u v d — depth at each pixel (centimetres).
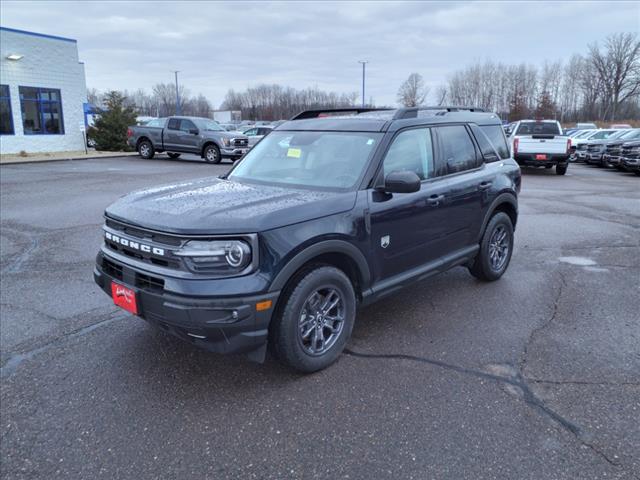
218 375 352
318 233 331
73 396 324
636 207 1057
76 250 675
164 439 283
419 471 257
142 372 355
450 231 467
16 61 2284
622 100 7419
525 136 1727
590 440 281
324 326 356
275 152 452
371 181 385
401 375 352
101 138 2672
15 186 1280
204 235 298
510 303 491
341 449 274
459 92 7569
